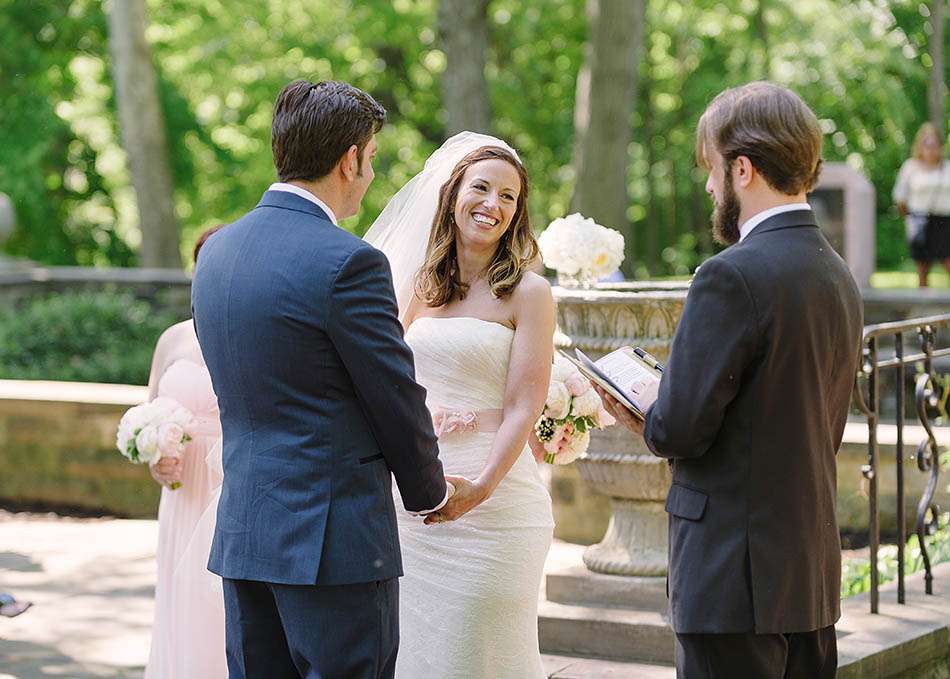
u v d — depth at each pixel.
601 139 22.62
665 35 38.66
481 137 5.84
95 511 11.87
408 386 4.40
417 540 5.75
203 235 6.22
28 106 34.22
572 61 37.84
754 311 4.25
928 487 7.54
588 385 6.02
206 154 37.59
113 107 35.47
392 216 5.96
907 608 7.23
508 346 5.68
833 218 23.75
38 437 11.95
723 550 4.36
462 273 5.82
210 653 6.27
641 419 4.80
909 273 39.59
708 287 4.30
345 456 4.40
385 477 4.53
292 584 4.36
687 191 42.22
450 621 5.68
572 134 38.97
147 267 28.66
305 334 4.33
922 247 20.58
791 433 4.34
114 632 8.27
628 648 7.05
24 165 33.97
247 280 4.43
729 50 38.41
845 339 4.47
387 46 36.53
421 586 5.73
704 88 37.41
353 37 34.88
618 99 22.52
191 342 6.64
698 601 4.39
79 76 36.50
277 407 4.41
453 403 5.69
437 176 5.85
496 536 5.68
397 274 5.88
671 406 4.31
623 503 7.46
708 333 4.27
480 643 5.68
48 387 12.40
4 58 34.12
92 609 8.79
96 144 36.91
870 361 7.02
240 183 37.47
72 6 34.75
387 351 4.36
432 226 5.84
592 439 7.27
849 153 37.91
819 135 4.45
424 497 4.54
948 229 20.39
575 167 23.19
